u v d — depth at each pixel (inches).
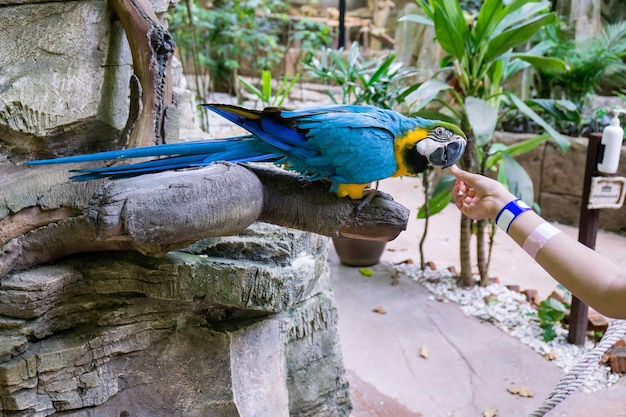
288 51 342.6
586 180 128.6
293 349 94.0
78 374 69.1
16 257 68.4
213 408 76.9
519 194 141.3
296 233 80.4
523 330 140.0
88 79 76.5
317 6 417.4
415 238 203.8
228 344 76.7
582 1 249.8
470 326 142.5
